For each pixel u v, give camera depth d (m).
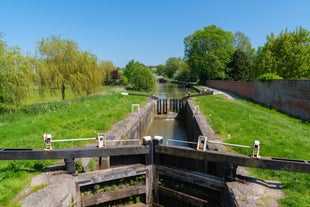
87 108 14.05
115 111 13.21
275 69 22.28
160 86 59.94
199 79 50.78
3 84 13.41
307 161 4.56
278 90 15.98
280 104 15.69
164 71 114.25
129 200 6.40
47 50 18.28
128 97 20.98
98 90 20.84
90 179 5.58
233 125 9.87
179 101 22.53
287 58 21.91
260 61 24.41
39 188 4.55
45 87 16.80
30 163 5.54
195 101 19.23
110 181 6.00
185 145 13.42
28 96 15.01
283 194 4.41
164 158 6.50
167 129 17.30
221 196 5.40
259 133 8.59
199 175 5.74
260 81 19.64
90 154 5.37
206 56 43.59
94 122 10.30
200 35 44.31
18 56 14.24
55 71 17.58
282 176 5.05
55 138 7.81
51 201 4.25
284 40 22.72
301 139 7.97
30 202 4.03
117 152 5.68
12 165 5.36
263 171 5.34
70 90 19.42
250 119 11.11
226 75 42.47
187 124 17.22
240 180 4.95
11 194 4.23
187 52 48.56
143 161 6.40
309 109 12.21
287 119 12.70
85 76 19.00
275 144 7.29
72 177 5.25
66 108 14.07
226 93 28.17
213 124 10.12
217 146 7.21
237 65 41.91
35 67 16.11
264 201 4.18
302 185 4.55
